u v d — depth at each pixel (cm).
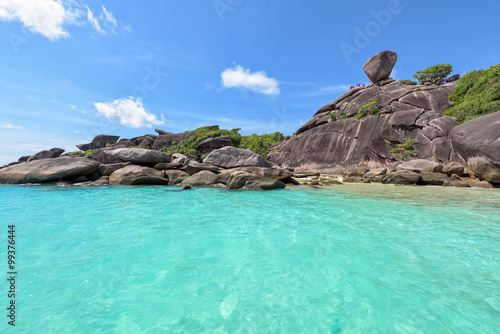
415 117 2314
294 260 382
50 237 500
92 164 1767
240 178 1399
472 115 1877
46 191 1296
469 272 332
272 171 1631
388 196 1055
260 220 642
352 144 2655
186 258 393
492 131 1320
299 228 561
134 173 1695
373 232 521
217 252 418
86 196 1112
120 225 594
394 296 277
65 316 245
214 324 234
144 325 233
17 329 224
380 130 2473
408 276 324
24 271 345
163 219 658
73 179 1733
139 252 418
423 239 471
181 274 338
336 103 3466
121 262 377
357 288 297
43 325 231
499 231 518
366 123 2630
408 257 386
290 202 923
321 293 287
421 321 234
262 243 461
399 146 2272
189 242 470
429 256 389
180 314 250
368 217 662
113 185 1594
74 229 561
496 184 1358
